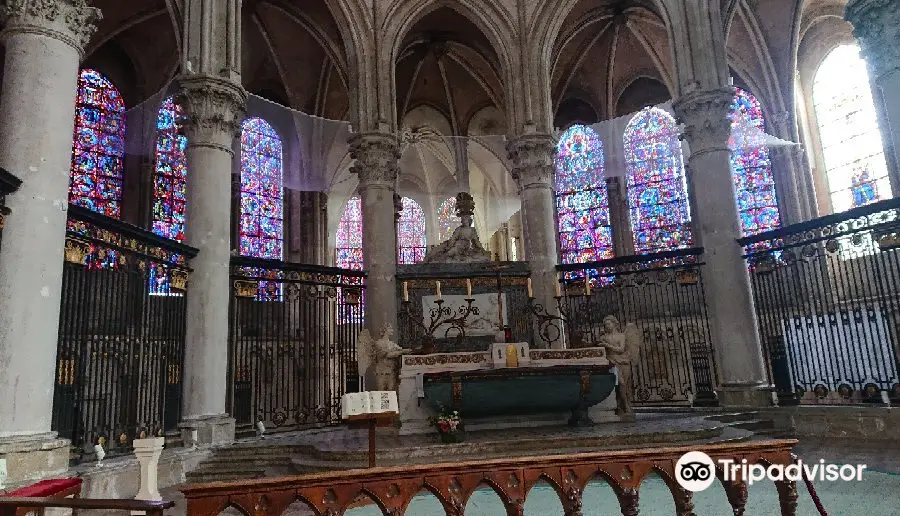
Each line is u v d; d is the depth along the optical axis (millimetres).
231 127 13320
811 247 14039
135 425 11031
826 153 22625
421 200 30594
